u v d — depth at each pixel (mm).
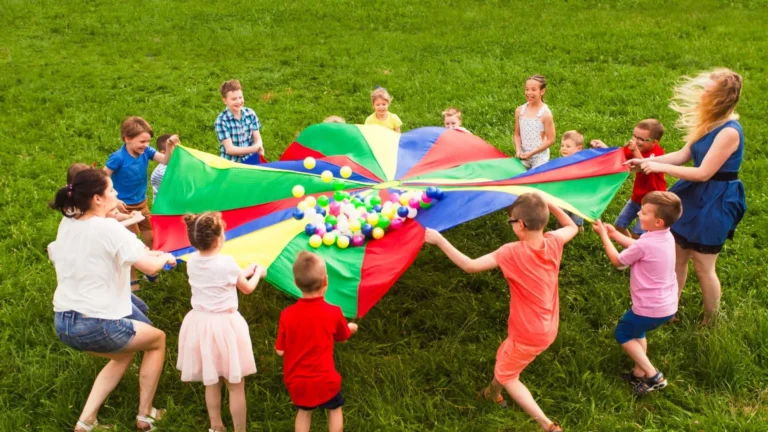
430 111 9891
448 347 4969
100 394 4242
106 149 8867
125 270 4086
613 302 5387
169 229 5180
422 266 6074
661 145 8297
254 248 4812
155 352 4246
